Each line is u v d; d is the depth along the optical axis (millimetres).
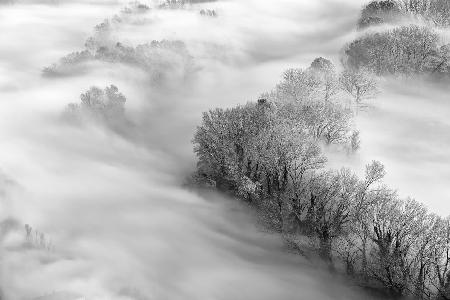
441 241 47094
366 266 50906
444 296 44594
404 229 48625
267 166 62219
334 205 57781
